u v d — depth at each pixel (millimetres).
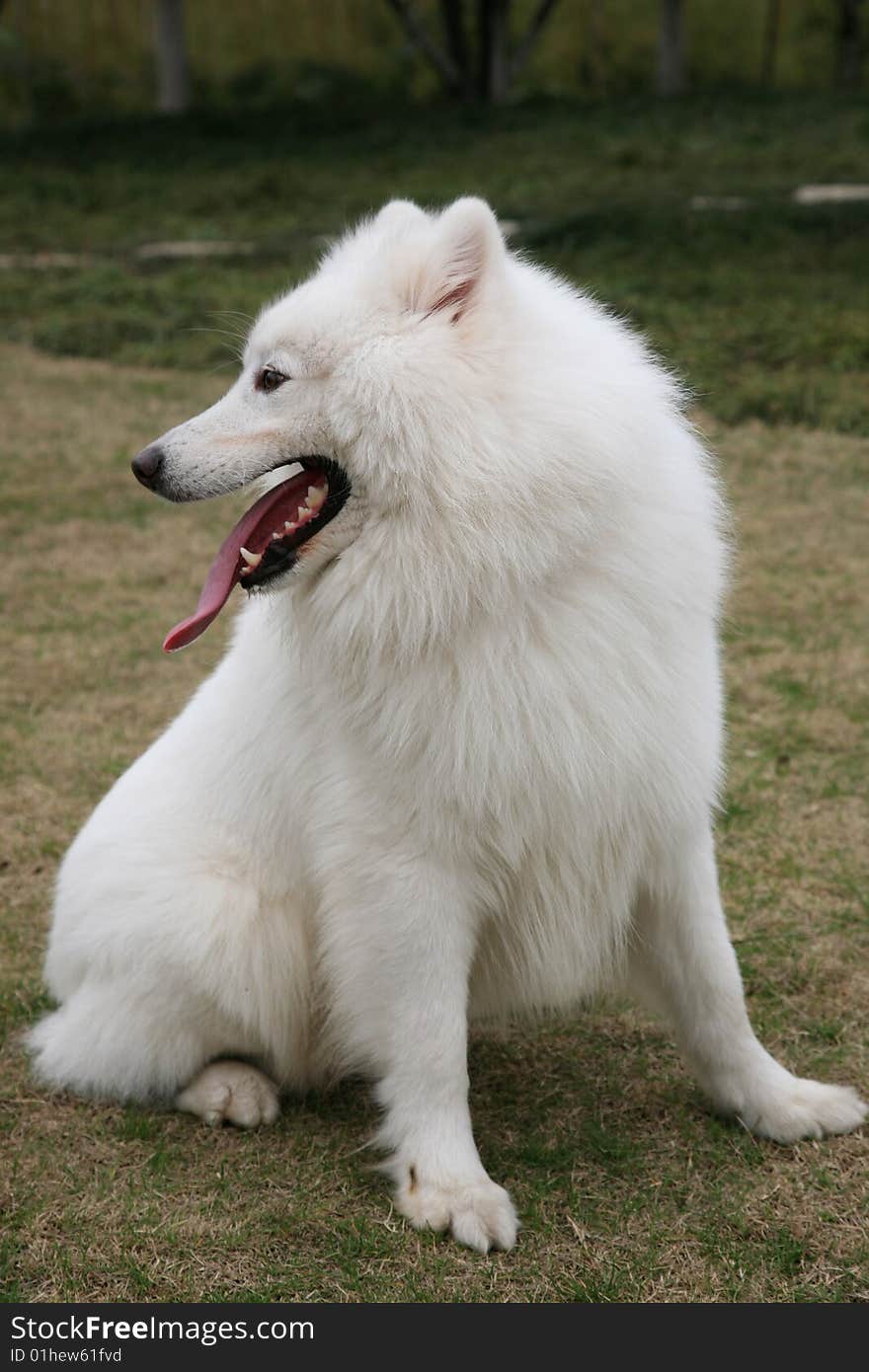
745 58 33219
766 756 4859
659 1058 3344
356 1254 2674
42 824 4598
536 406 2496
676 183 16719
